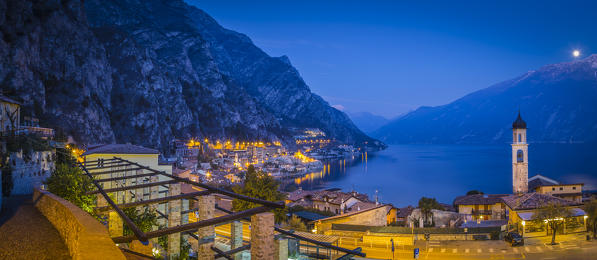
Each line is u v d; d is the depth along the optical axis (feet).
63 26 493.77
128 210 98.02
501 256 168.14
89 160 168.86
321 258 113.80
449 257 168.25
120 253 25.68
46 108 430.20
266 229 46.21
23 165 138.62
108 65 612.70
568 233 200.13
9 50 374.43
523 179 350.84
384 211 249.34
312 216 231.09
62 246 48.44
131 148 182.70
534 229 201.87
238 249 69.77
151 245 76.64
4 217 72.08
